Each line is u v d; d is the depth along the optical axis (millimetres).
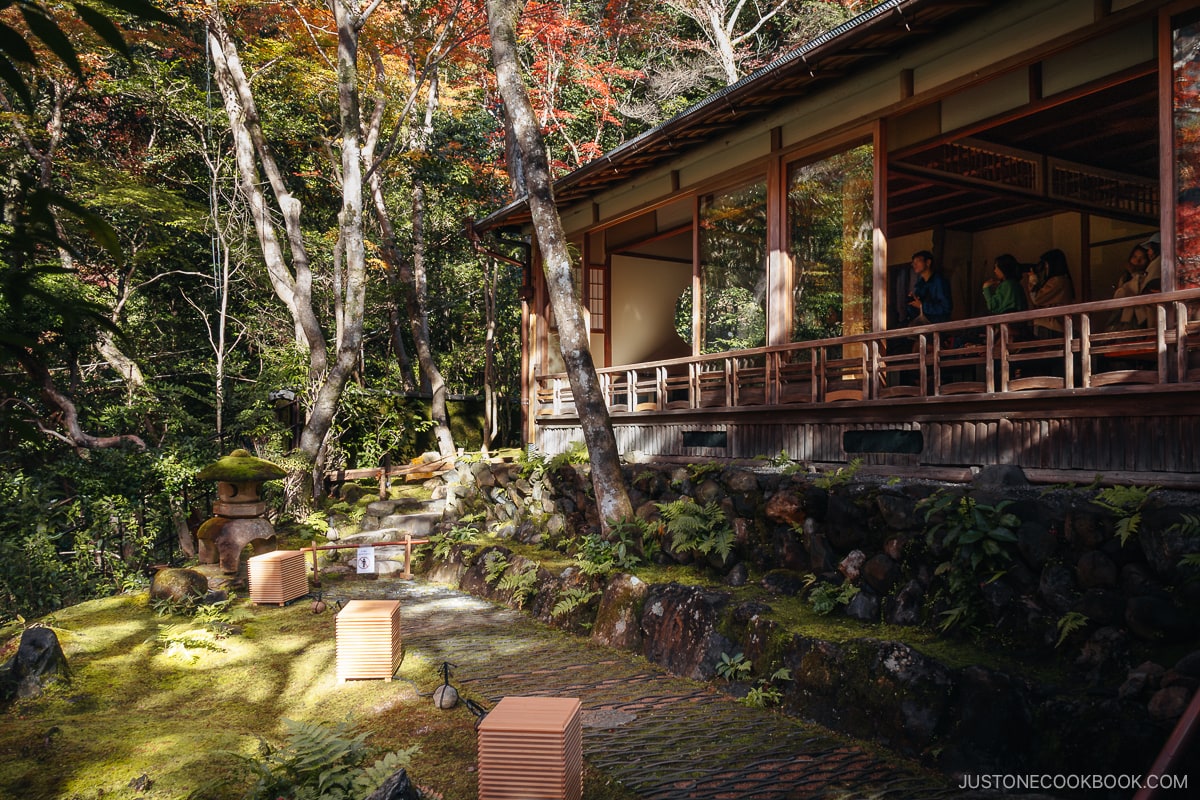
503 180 23719
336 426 15430
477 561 10516
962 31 7270
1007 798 4176
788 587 6816
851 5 23828
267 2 17438
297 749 4422
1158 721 3904
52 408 13539
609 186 12336
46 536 10570
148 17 1120
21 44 1077
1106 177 10391
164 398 15016
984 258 12664
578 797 4430
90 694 6344
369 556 10641
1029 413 6309
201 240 20938
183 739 5277
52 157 16500
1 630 7973
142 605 9070
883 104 8039
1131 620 4547
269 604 9320
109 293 17078
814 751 4934
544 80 24266
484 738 4250
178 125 20500
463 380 24578
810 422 8367
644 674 6613
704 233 10562
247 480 10383
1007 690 4539
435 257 24062
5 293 1257
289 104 21250
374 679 6664
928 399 6984
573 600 8102
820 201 8820
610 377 11781
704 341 10555
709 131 9922
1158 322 5426
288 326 19781
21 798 4457
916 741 4777
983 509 5477
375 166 15344
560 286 9203
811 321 8891
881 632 5707
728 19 27969
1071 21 6422
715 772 4699
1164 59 5805
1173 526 4574
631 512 8891
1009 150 9523
